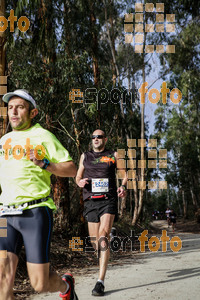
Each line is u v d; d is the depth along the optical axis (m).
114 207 4.62
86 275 5.70
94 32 13.38
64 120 10.81
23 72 9.15
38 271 2.50
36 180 2.64
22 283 4.95
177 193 56.62
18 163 2.64
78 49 12.65
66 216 9.63
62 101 9.66
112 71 18.55
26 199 2.57
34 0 7.25
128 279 5.00
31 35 9.03
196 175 41.94
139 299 3.79
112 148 13.23
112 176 4.74
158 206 65.06
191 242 12.41
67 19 11.90
